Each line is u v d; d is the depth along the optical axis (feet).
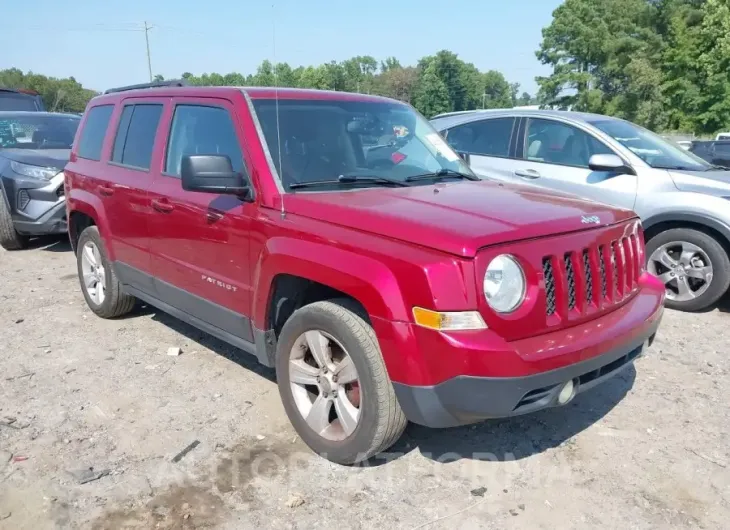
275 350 12.12
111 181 16.17
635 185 19.85
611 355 9.98
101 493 10.22
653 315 11.11
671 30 173.06
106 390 13.82
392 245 9.52
